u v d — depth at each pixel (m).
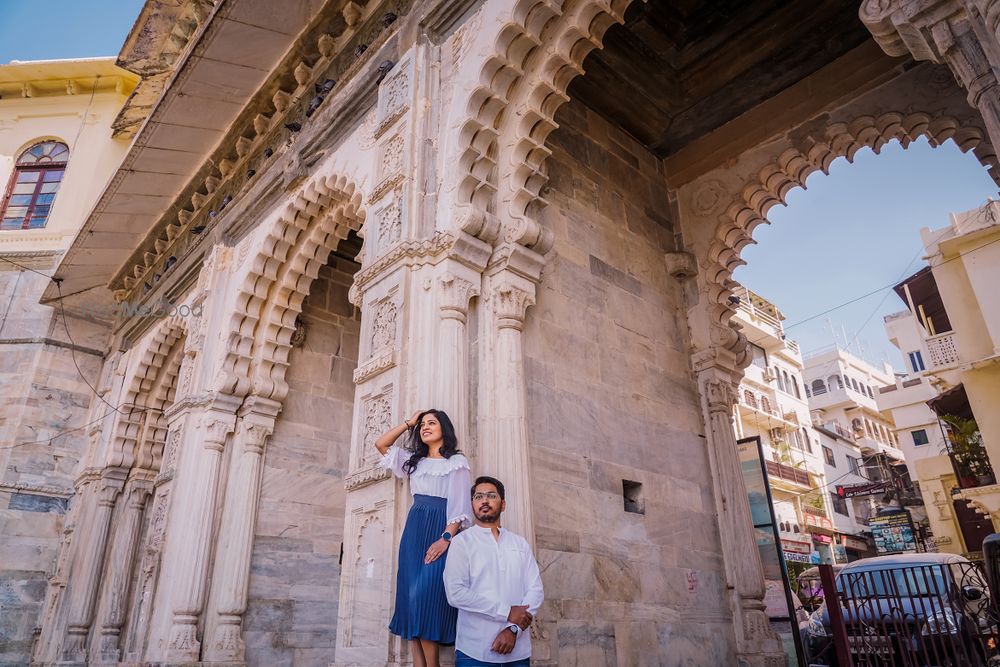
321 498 7.79
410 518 3.64
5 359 11.72
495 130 5.10
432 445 3.88
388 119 5.64
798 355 29.98
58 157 14.44
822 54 7.02
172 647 6.16
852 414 31.84
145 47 9.91
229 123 8.65
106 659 8.62
